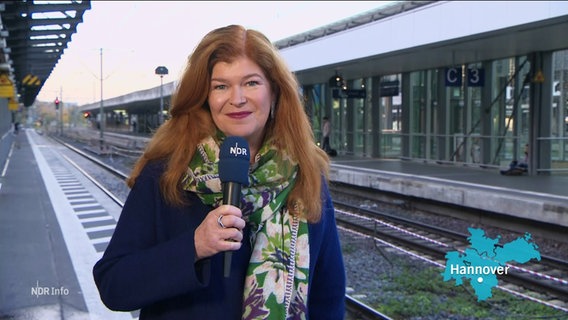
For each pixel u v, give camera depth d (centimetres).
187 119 162
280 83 169
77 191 1588
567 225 884
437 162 1809
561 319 537
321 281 182
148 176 159
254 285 155
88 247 829
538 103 1410
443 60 1598
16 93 3322
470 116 1706
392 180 1352
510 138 1536
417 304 571
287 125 167
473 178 1340
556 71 1409
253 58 165
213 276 154
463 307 565
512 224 1025
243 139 154
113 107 6131
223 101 161
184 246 143
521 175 1403
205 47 165
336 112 2511
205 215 155
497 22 1066
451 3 1177
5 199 1349
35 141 6041
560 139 1401
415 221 1052
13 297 569
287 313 155
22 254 767
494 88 1603
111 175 2133
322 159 182
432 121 1878
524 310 563
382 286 647
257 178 156
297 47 1898
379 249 802
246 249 160
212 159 154
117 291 147
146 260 145
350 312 538
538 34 1135
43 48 1595
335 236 183
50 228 984
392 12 1505
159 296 144
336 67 1791
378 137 2170
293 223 163
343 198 1513
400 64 1705
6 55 1416
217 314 153
